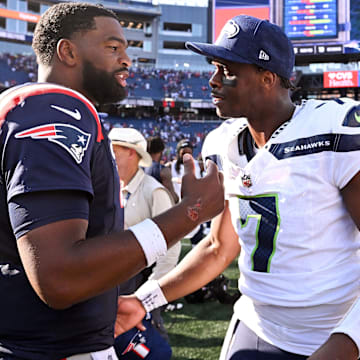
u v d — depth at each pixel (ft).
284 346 4.75
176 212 3.49
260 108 4.76
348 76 88.53
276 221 4.71
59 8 3.94
